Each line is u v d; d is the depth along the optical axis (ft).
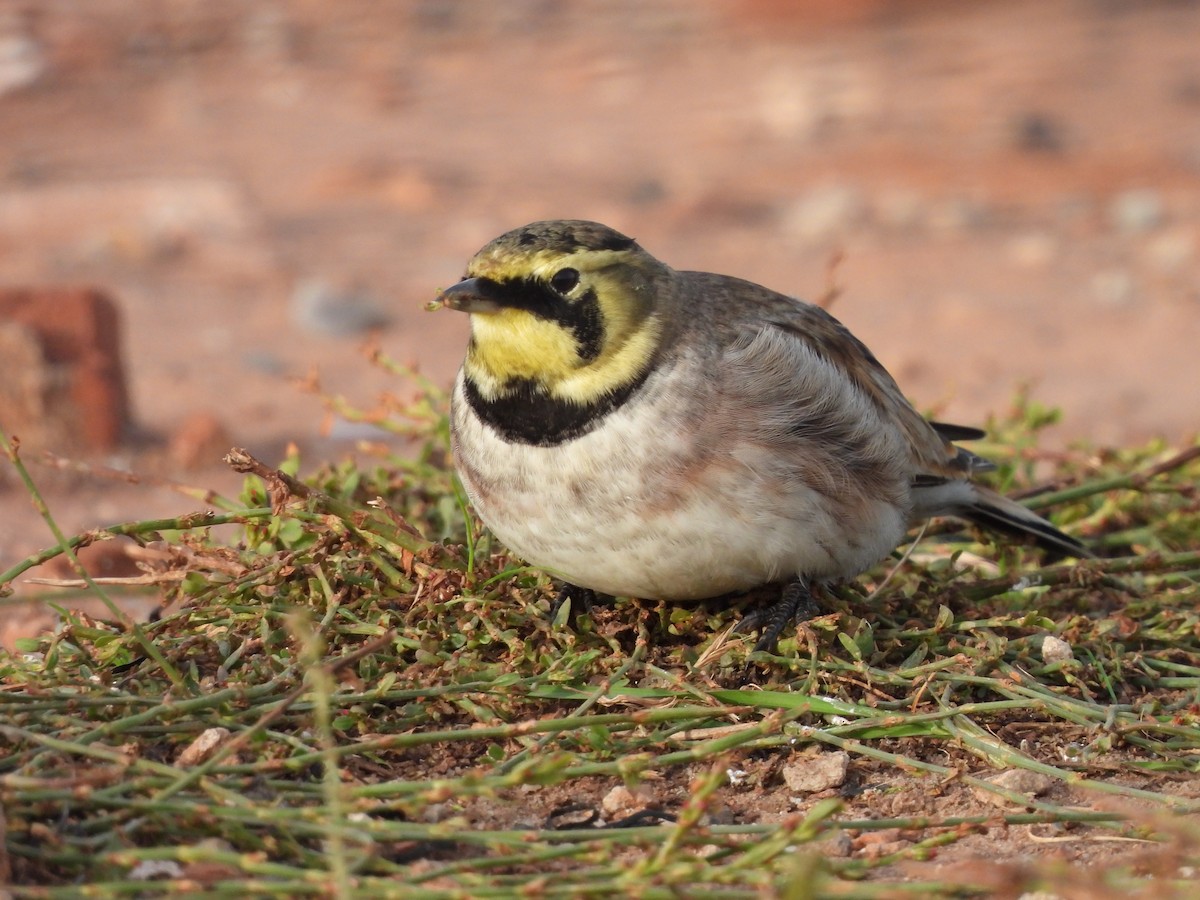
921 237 93.71
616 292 31.96
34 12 124.57
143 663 31.30
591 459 31.78
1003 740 31.91
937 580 37.76
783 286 85.25
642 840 26.12
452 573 32.99
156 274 85.61
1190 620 35.81
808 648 32.45
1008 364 76.28
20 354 59.11
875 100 112.37
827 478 33.12
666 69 119.55
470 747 30.50
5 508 53.57
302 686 29.07
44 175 97.30
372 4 131.75
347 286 83.35
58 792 24.90
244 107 111.24
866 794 30.19
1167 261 90.63
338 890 23.21
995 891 24.23
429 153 104.58
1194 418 67.87
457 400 33.71
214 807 25.61
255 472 33.40
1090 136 106.93
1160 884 24.07
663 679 31.99
